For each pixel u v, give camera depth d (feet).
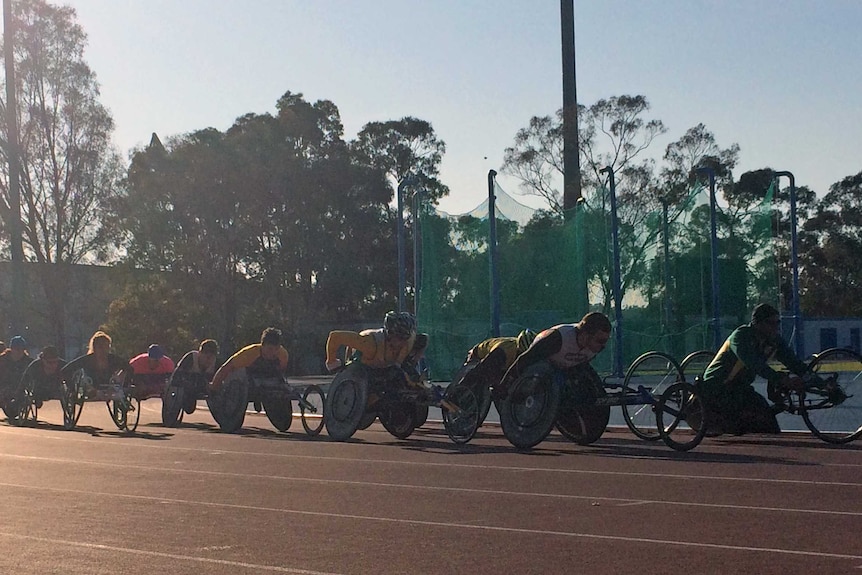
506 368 51.08
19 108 199.11
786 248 207.92
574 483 36.22
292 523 29.22
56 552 25.49
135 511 31.50
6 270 205.16
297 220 209.77
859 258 230.07
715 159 185.98
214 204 204.03
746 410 47.55
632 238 101.71
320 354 204.85
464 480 37.68
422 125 231.71
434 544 25.98
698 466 40.34
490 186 88.69
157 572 23.29
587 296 96.02
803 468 39.19
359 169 213.66
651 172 186.09
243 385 61.98
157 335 169.89
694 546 25.03
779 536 26.03
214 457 47.06
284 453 48.65
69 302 219.20
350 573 22.99
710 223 93.76
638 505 31.12
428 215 95.45
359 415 54.70
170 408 68.74
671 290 100.27
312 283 216.33
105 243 207.31
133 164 208.03
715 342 89.76
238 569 23.52
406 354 55.36
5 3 130.93
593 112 184.96
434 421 69.67
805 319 157.58
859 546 24.70
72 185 203.41
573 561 23.70
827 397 47.78
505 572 22.79
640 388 47.65
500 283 95.61
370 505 32.22
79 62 203.72
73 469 42.57
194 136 207.31
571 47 120.26
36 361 71.82
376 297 221.05
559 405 47.78
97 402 96.22
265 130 211.20
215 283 206.49
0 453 49.67
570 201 119.24
